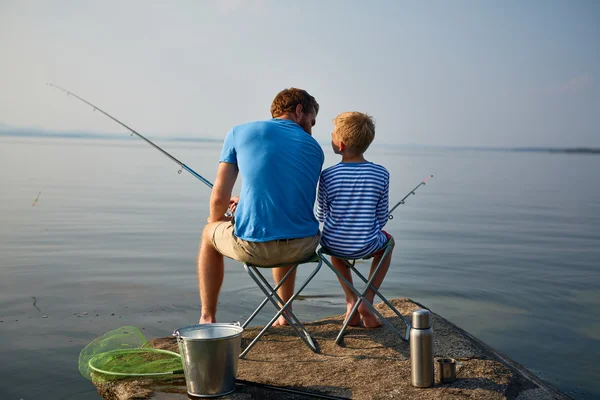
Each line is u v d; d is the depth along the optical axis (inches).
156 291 204.1
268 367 102.9
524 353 148.9
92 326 162.2
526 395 91.4
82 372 109.0
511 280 234.5
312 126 118.6
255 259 103.4
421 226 413.1
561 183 983.6
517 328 170.4
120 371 104.0
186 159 1515.7
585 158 2805.1
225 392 91.7
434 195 699.4
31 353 140.2
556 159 2556.6
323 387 92.7
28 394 116.4
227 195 112.0
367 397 88.4
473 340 116.6
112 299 192.4
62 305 184.1
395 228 401.1
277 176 103.7
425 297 206.2
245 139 107.3
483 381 93.7
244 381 95.7
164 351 112.3
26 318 169.5
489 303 199.2
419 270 252.1
